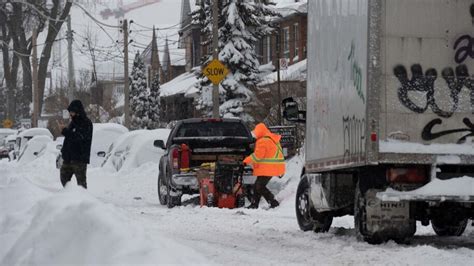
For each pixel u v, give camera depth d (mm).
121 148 53188
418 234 22828
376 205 18406
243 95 62625
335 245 19250
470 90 18016
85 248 12367
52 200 14219
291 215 27766
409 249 17891
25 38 115062
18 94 153625
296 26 79500
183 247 13336
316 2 22469
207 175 32438
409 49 17891
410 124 17844
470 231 23047
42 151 75000
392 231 18531
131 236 12375
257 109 61062
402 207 18406
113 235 12320
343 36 19641
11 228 16656
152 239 12711
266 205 33812
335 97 20172
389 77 17812
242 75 62969
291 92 58906
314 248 18969
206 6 66812
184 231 22734
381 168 18438
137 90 114250
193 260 12383
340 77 19797
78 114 28406
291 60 79688
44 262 12594
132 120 114188
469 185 18047
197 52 111125
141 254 11922
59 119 115688
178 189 33531
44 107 163625
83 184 28547
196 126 35688
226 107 62000
